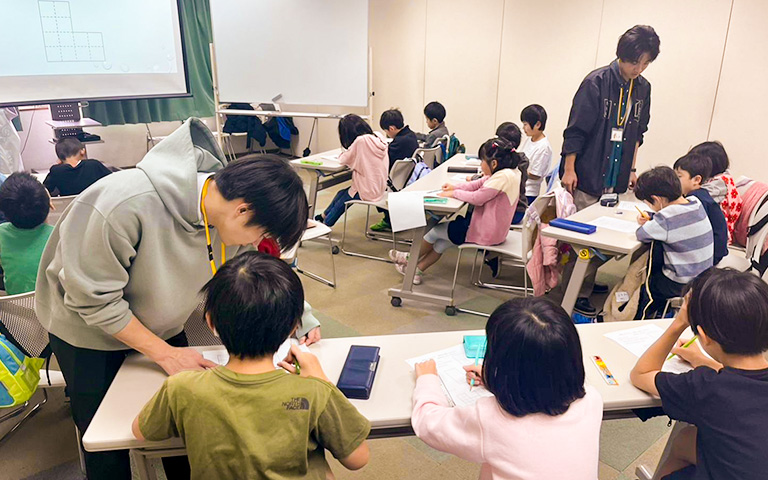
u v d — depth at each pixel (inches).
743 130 163.2
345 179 176.7
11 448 79.7
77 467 76.0
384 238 178.1
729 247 122.4
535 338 40.0
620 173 130.6
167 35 184.2
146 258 47.3
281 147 308.5
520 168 133.3
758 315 42.9
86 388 53.1
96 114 229.0
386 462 78.0
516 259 130.5
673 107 175.3
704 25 164.1
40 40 156.0
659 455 80.0
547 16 195.0
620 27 179.9
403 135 171.3
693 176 103.3
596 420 43.0
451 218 143.3
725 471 43.8
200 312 63.1
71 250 44.5
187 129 49.5
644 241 95.3
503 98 214.1
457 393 51.9
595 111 122.6
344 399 42.2
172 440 44.8
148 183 46.1
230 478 37.9
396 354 58.6
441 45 226.7
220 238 52.1
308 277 146.5
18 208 78.4
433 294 133.0
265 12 222.7
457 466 77.3
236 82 234.7
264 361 40.4
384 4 241.6
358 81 216.8
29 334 70.6
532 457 40.4
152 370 53.4
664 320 67.4
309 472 40.6
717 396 44.0
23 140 219.5
